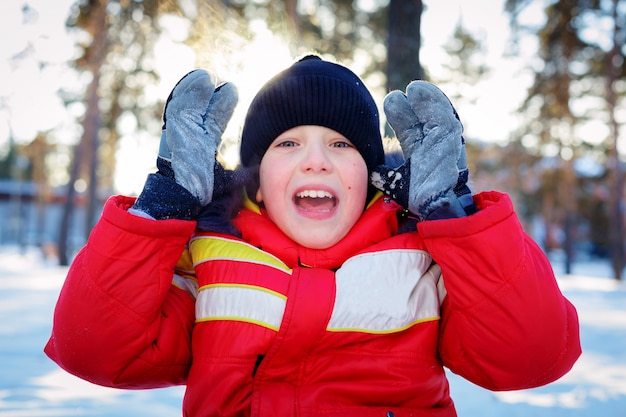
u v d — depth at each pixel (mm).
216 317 1432
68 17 11703
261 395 1401
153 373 1457
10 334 4465
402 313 1455
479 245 1348
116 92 15266
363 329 1438
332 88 1579
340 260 1534
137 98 15141
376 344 1454
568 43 15531
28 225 37531
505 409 2619
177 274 1598
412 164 1502
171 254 1392
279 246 1521
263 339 1406
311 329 1409
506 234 1352
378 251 1509
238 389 1408
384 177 1562
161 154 1483
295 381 1444
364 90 1678
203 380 1405
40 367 3293
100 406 2455
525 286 1343
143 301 1355
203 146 1468
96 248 1341
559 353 1384
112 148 19547
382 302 1447
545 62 16734
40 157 30641
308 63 1645
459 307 1399
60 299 1379
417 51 4551
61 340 1364
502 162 23234
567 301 1491
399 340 1466
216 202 1561
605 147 18688
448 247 1384
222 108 1526
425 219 1462
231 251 1489
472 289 1370
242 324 1415
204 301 1463
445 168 1455
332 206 1598
